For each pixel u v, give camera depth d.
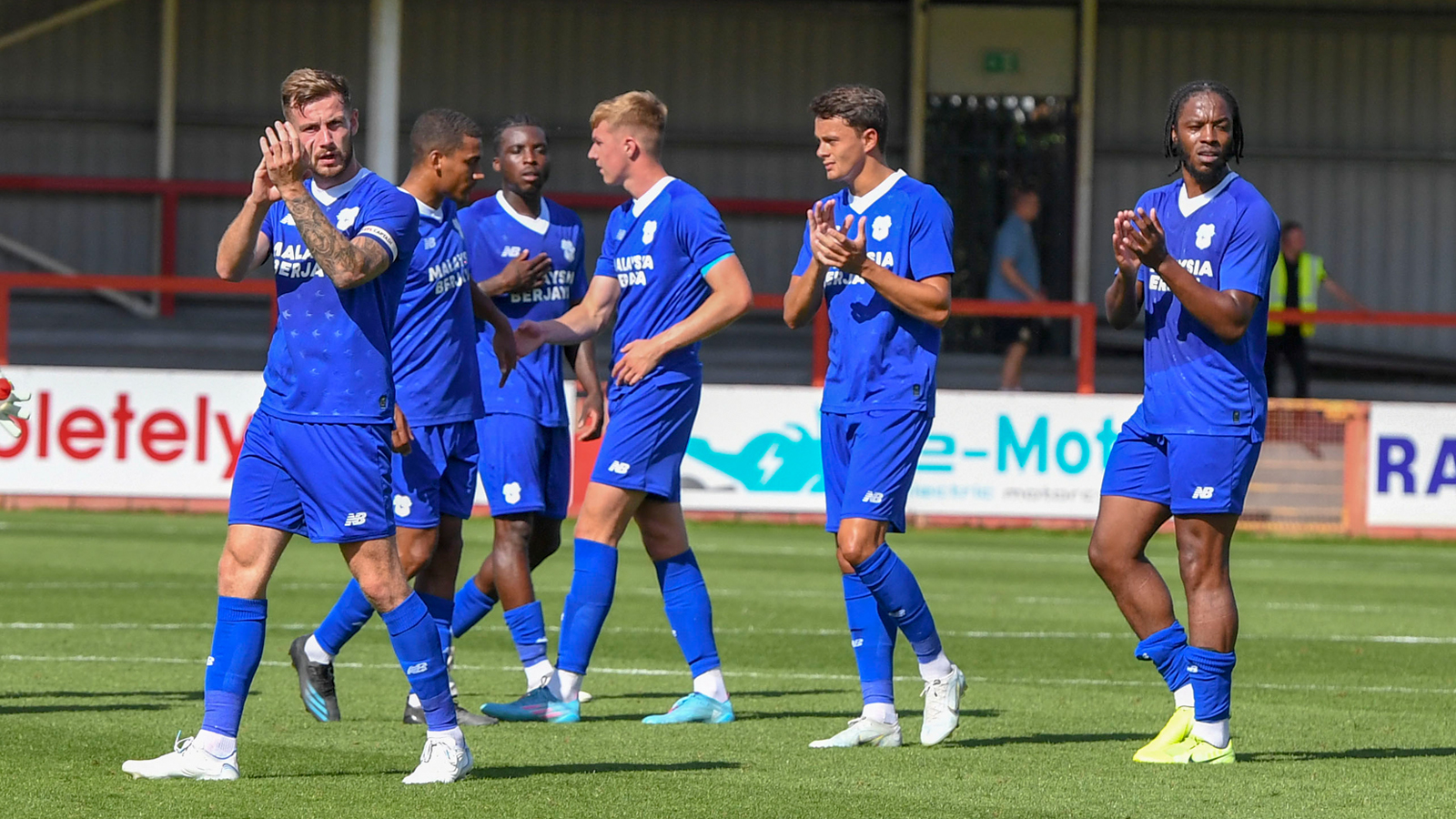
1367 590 40.31
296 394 15.45
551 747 18.66
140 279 54.84
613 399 20.89
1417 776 17.34
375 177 15.63
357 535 15.50
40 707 20.50
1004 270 70.88
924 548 48.62
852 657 27.55
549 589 37.44
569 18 84.25
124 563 39.09
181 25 82.62
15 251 81.56
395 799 15.20
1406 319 59.75
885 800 15.70
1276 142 85.00
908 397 18.47
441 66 83.81
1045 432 54.41
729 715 20.94
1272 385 65.56
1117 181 84.56
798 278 19.56
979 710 22.09
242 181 83.19
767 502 54.22
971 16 82.94
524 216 23.36
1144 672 26.03
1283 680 25.53
